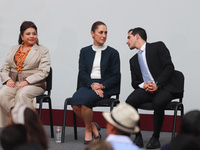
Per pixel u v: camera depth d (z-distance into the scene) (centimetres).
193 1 873
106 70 729
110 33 912
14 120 328
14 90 746
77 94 698
